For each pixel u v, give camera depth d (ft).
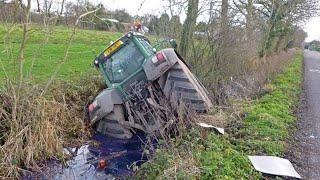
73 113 27.76
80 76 35.29
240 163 18.99
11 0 20.20
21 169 20.86
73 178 21.02
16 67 23.99
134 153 24.04
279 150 22.21
